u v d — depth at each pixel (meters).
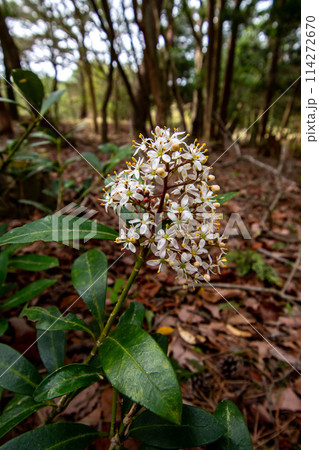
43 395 0.18
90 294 0.24
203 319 0.46
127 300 0.46
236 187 1.03
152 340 0.17
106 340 0.19
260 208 0.88
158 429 0.20
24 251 0.52
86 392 0.33
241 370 0.38
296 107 2.53
